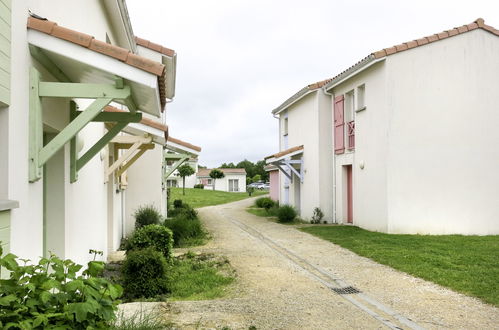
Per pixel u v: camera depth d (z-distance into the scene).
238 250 10.62
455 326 4.95
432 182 12.72
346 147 15.60
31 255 4.05
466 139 12.96
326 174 17.03
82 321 2.48
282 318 5.18
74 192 6.16
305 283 7.09
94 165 8.00
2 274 3.08
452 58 12.91
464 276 7.23
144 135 9.81
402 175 12.59
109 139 5.77
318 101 17.09
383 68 12.68
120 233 12.77
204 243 11.98
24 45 3.91
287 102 20.45
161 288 6.71
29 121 4.01
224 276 7.72
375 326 4.91
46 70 4.64
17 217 3.65
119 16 9.38
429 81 12.77
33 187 4.14
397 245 10.46
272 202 24.95
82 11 6.89
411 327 4.90
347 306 5.73
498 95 13.23
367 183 13.81
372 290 6.59
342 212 16.16
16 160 3.66
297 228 14.93
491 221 13.01
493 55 13.20
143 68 4.20
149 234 8.85
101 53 4.21
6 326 2.22
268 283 7.11
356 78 14.66
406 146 12.62
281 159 18.80
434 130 12.77
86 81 5.44
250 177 84.38
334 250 10.22
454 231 12.75
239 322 4.99
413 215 12.60
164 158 16.52
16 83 3.68
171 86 15.97
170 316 5.20
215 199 41.47
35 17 4.20
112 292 2.62
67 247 5.62
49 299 2.47
